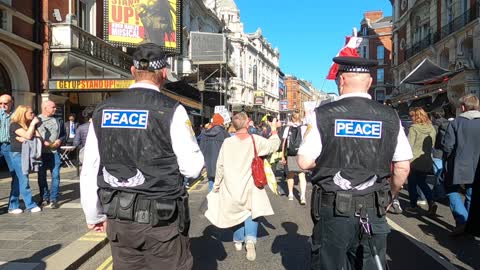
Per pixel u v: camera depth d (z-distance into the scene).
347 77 2.80
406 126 10.22
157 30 20.94
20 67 14.32
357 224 2.64
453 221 7.16
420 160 7.44
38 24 15.30
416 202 7.97
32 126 7.10
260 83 75.56
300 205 8.81
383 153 2.66
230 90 49.44
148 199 2.52
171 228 2.57
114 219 2.56
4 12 13.42
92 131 2.65
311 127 2.74
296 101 116.69
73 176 12.45
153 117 2.54
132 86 2.70
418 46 31.92
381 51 56.50
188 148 2.57
